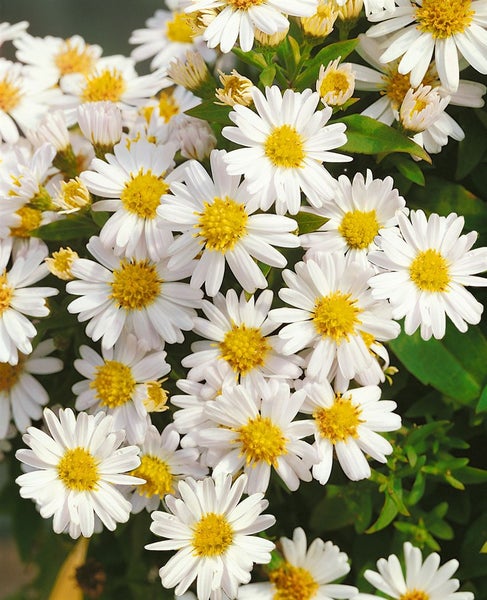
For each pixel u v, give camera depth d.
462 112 0.38
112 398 0.36
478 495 0.40
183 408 0.35
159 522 0.34
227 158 0.34
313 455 0.34
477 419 0.38
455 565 0.36
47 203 0.37
